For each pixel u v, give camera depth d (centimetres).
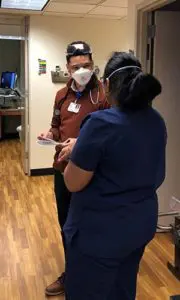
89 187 143
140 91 133
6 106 781
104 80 143
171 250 309
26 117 538
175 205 321
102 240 143
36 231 348
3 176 543
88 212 146
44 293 246
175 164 346
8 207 414
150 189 147
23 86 554
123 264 151
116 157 134
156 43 322
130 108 138
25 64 527
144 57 324
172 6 318
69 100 225
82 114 218
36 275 268
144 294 243
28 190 479
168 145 341
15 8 463
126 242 142
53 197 452
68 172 141
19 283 257
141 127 138
